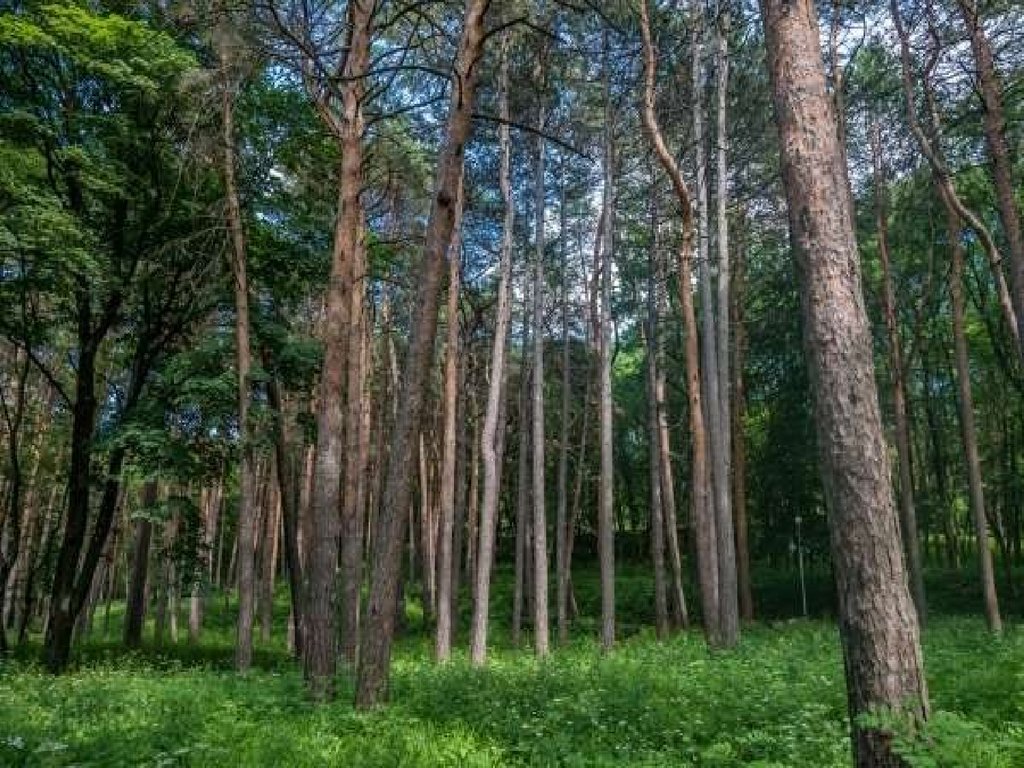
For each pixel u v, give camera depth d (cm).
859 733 475
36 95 1709
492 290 3036
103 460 1991
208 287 1909
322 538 1065
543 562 1947
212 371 1859
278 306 2066
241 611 1570
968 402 2061
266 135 1848
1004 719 773
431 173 1748
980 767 467
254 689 1069
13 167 1602
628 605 3503
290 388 1991
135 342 2116
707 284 2045
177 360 1852
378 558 899
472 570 3338
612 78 2156
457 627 2856
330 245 2033
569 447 3431
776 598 3569
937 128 1908
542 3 1688
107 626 3288
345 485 1861
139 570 2434
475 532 3159
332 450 1109
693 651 1642
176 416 1873
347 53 1333
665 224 2712
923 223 2734
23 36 1503
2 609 2052
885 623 476
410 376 921
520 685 1043
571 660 1622
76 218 1642
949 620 2480
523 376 2820
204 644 2620
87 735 761
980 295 2961
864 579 484
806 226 534
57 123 1727
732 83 2191
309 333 2525
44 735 751
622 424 4106
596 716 797
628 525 5431
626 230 2909
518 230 2716
